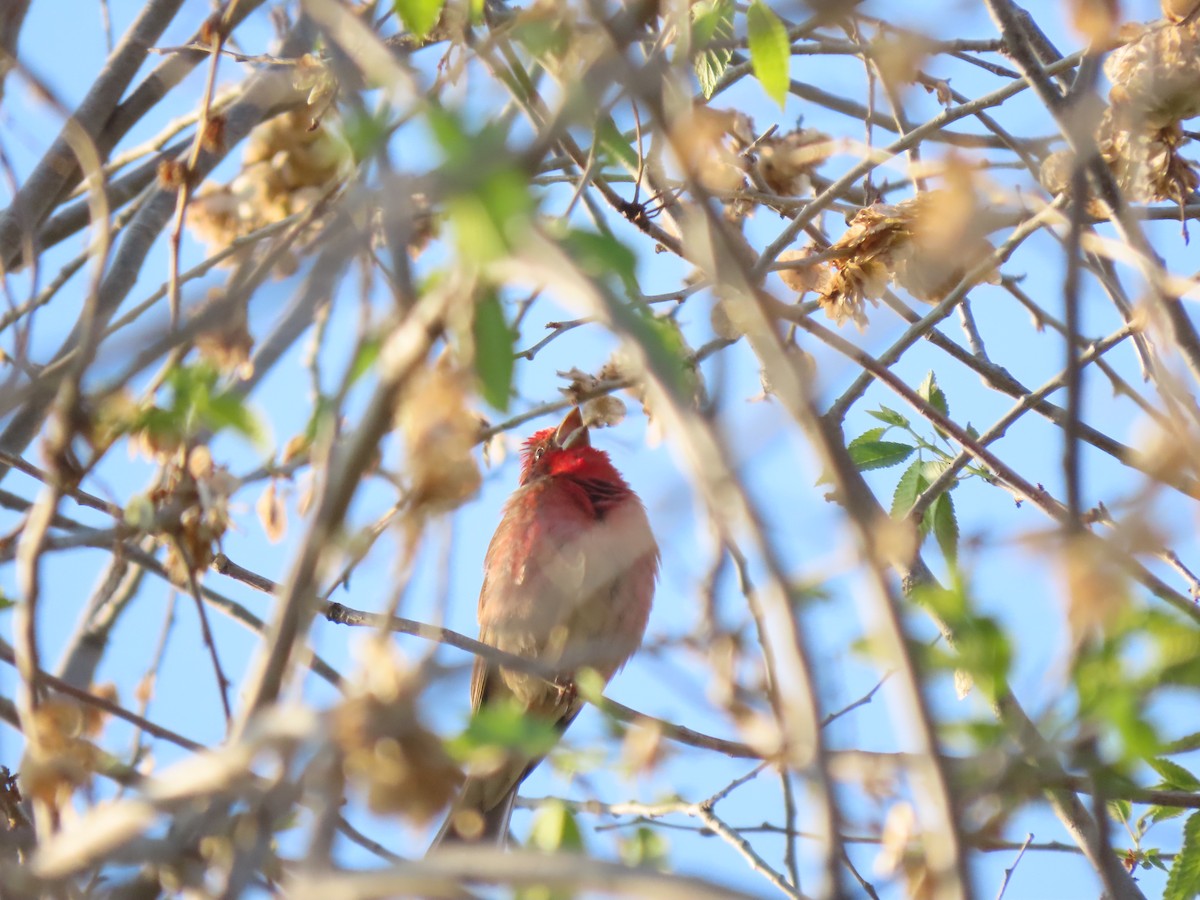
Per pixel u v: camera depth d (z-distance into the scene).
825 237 9.10
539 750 4.43
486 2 7.72
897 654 3.89
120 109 9.37
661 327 5.77
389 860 6.48
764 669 5.53
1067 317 4.53
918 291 8.05
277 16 9.62
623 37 4.32
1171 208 8.65
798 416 4.07
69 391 5.22
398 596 4.39
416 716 4.09
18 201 6.59
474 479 4.36
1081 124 4.87
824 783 3.49
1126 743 4.35
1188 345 6.64
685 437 3.60
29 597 5.41
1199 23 7.74
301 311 5.75
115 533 6.14
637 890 3.37
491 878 3.48
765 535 3.58
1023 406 8.53
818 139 9.53
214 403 5.67
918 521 8.53
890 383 8.37
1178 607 6.24
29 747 5.59
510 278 3.86
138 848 4.09
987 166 8.04
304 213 6.77
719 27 8.05
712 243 4.20
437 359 4.70
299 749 3.99
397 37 7.62
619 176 8.98
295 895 3.70
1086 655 4.46
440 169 3.94
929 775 3.85
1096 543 4.29
